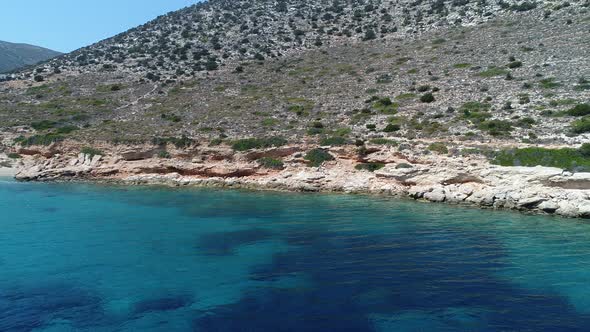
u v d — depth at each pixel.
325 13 121.44
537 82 57.00
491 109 52.53
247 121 63.94
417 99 62.06
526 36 75.44
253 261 23.78
